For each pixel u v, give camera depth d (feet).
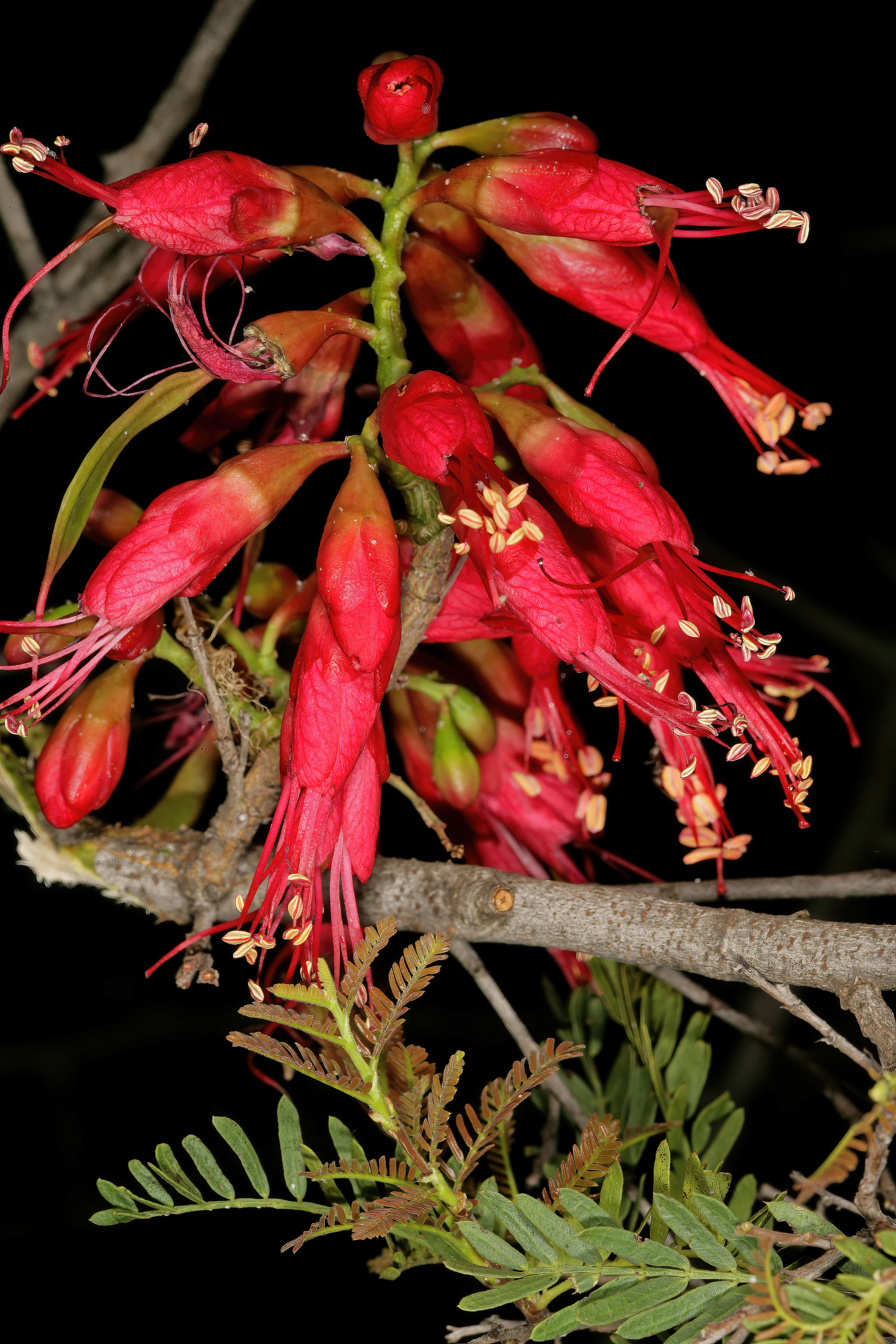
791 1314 0.96
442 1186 1.03
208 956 1.14
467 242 1.20
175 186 1.10
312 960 1.10
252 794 1.20
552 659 1.21
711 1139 1.19
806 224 1.11
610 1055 1.37
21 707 1.12
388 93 1.11
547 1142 1.22
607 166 1.11
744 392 1.22
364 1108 1.32
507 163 1.12
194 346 1.11
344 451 1.12
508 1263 1.00
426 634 1.20
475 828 1.28
